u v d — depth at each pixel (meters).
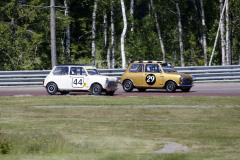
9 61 142.75
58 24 148.62
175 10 187.12
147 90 98.50
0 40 137.88
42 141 38.69
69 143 38.53
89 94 88.44
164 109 63.16
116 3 161.50
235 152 36.16
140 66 93.12
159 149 37.50
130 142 40.50
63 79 85.50
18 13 147.88
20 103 70.69
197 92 89.38
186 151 36.69
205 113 59.62
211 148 37.97
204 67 114.00
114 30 178.12
